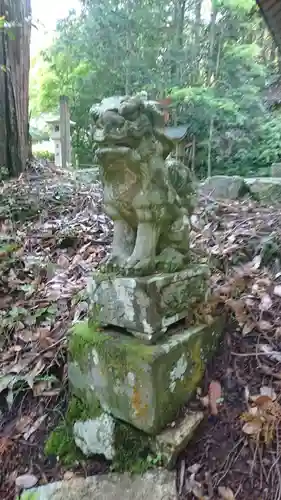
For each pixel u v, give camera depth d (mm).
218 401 1609
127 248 1647
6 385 1910
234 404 1598
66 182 4219
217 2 5980
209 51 6441
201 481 1412
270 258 2330
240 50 6219
